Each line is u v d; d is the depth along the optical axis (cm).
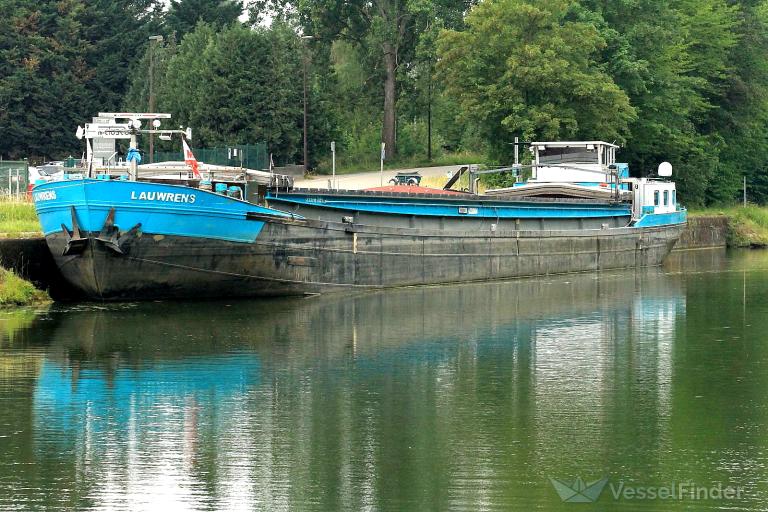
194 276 4066
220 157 8388
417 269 4716
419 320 3869
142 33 11125
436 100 10756
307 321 3803
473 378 2981
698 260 6544
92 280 3981
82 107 10512
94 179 3853
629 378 2997
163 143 9400
